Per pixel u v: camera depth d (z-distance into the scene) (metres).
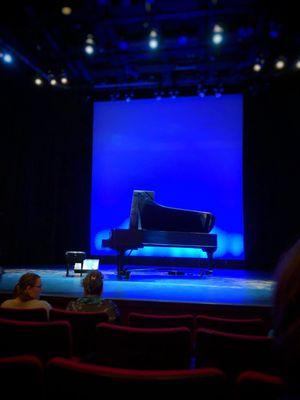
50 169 9.61
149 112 9.28
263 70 7.92
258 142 8.92
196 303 3.54
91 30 6.63
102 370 1.08
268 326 3.40
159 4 5.97
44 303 2.83
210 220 6.50
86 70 8.10
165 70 8.04
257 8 5.93
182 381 1.05
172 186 9.00
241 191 8.76
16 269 7.50
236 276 6.59
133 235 5.57
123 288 4.50
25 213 9.52
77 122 9.60
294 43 6.85
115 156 9.30
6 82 9.34
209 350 1.93
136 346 1.91
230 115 8.99
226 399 1.10
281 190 8.74
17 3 5.90
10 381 1.19
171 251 8.95
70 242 9.42
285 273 0.85
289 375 0.82
